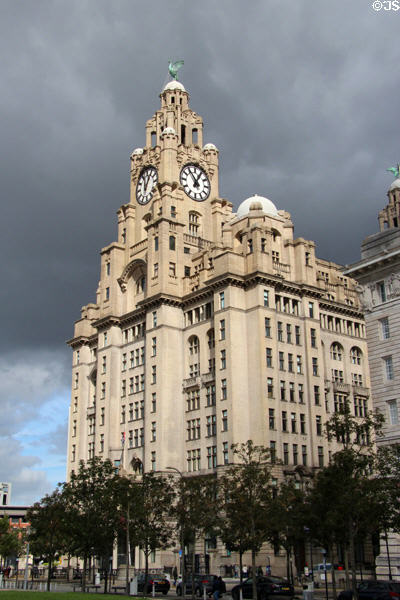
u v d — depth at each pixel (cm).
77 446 11906
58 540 7981
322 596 6112
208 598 6219
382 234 6775
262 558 8031
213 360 9544
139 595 6569
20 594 5506
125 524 6819
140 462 10062
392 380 6469
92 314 12581
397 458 5122
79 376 12375
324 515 4894
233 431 8625
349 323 10506
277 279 9356
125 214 11981
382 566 6153
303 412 9144
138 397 10488
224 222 11581
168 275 10262
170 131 11575
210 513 6359
